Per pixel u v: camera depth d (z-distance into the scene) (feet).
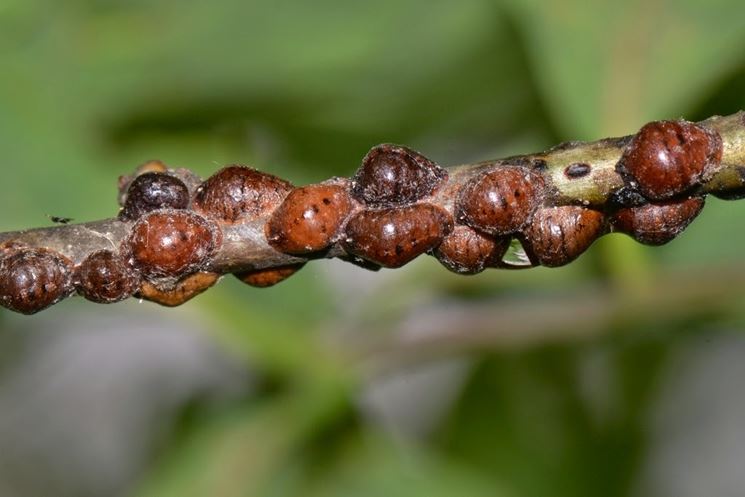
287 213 0.49
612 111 0.57
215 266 0.49
